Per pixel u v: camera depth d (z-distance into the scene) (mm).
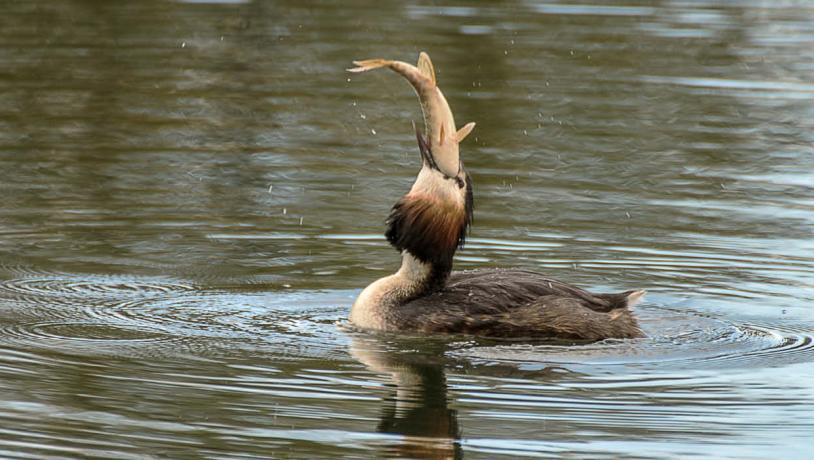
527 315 11211
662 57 24844
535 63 24031
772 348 11016
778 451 8859
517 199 16312
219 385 10000
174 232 14680
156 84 22359
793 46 26016
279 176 17266
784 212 15812
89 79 22453
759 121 20609
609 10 29438
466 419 9383
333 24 27219
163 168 17516
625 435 9125
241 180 16984
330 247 14250
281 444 8883
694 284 12969
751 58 24969
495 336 11211
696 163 18219
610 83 22844
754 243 14438
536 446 8922
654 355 10805
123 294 12398
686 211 15852
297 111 20984
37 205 15523
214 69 23453
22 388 9797
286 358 10680
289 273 13258
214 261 13602
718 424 9336
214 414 9398
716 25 27922
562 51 25047
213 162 17875
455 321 11258
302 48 25125
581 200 16312
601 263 13664
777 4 30562
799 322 11766
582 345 11023
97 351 10719
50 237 14273
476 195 16469
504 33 26578
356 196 16375
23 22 26719
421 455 8742
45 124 19594
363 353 10836
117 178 16938
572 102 21562
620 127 20078
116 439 8883
